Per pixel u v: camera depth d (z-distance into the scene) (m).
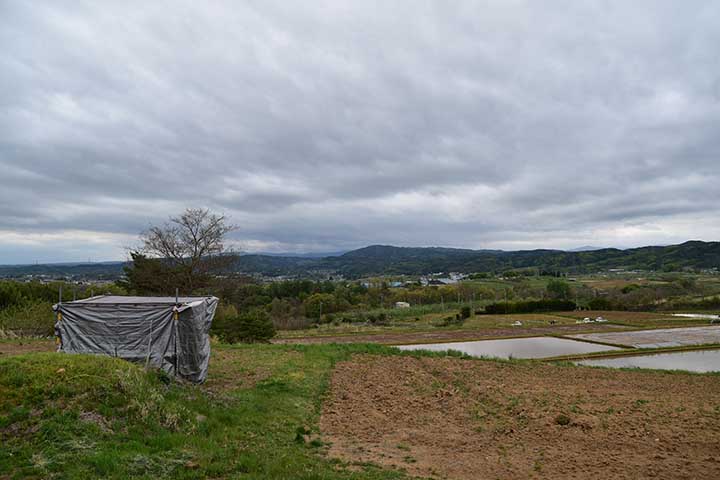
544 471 7.79
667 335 37.09
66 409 7.90
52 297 34.34
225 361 17.00
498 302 66.06
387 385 14.52
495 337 35.94
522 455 8.62
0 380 8.27
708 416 11.40
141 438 7.64
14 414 7.43
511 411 11.73
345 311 67.44
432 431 10.09
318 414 11.18
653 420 10.95
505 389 14.25
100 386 8.73
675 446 9.16
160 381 10.55
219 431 8.73
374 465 7.71
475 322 50.81
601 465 8.12
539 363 19.89
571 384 15.51
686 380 16.95
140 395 8.91
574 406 12.15
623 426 10.45
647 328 42.56
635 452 8.81
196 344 12.52
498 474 7.61
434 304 73.88
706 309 64.00
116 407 8.42
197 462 6.89
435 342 32.84
